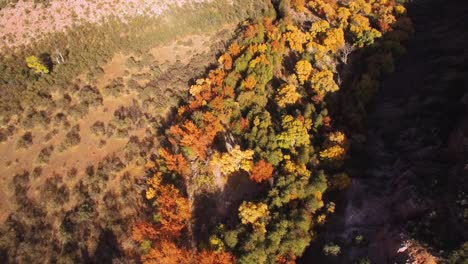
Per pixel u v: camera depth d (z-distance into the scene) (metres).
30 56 88.44
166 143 79.25
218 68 92.38
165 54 102.00
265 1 118.38
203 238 65.38
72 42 96.31
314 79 85.62
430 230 52.84
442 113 69.31
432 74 80.75
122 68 95.94
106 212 70.06
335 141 71.50
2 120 81.00
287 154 71.69
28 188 73.44
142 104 88.06
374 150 72.62
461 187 54.28
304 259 60.09
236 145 70.50
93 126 82.75
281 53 94.94
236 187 71.00
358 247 57.66
